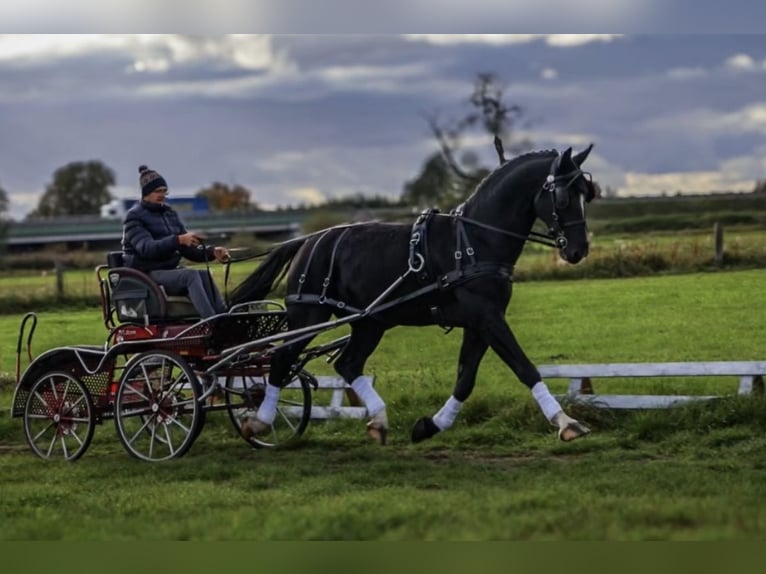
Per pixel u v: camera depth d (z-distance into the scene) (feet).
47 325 70.38
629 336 54.03
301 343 31.76
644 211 123.54
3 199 188.96
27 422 33.17
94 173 291.38
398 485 26.50
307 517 22.15
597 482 25.27
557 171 29.40
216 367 31.24
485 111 159.94
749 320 56.49
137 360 31.40
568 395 33.55
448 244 30.04
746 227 109.81
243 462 30.12
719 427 30.89
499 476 27.04
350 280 31.27
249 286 32.96
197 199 219.82
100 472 29.50
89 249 182.39
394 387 39.42
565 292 72.08
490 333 29.43
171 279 31.81
